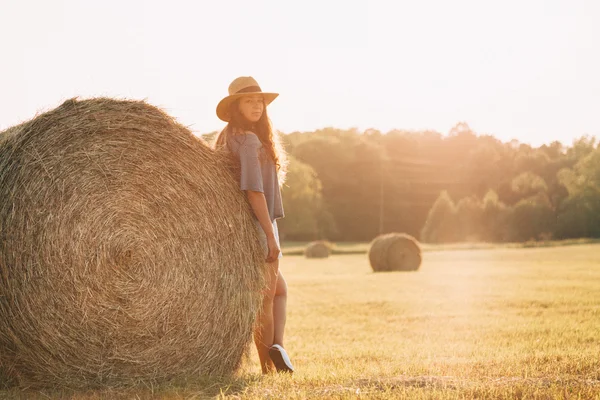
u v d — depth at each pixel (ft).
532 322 32.45
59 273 15.99
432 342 26.84
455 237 227.61
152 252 16.83
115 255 16.47
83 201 16.25
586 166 231.91
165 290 16.92
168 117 17.31
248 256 17.97
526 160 290.56
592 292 47.88
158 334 16.85
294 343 27.27
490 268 82.02
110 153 16.61
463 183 300.40
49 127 16.30
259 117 18.33
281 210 18.56
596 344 24.68
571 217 220.43
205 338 17.39
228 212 17.69
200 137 17.67
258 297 18.20
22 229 15.83
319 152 308.40
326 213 281.74
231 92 18.35
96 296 16.28
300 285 61.31
